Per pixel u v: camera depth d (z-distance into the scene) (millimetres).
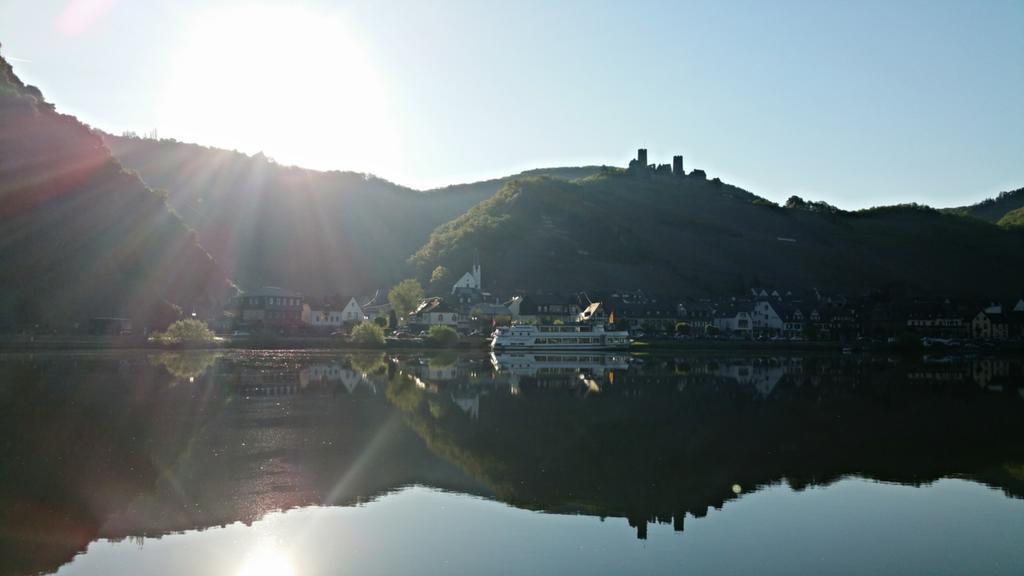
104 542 25062
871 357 142375
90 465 34969
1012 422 51906
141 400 56344
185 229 157875
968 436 46156
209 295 164750
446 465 36750
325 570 22859
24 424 44188
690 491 32406
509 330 150625
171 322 136375
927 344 166750
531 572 22859
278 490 31641
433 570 22938
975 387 77312
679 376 88875
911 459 39125
